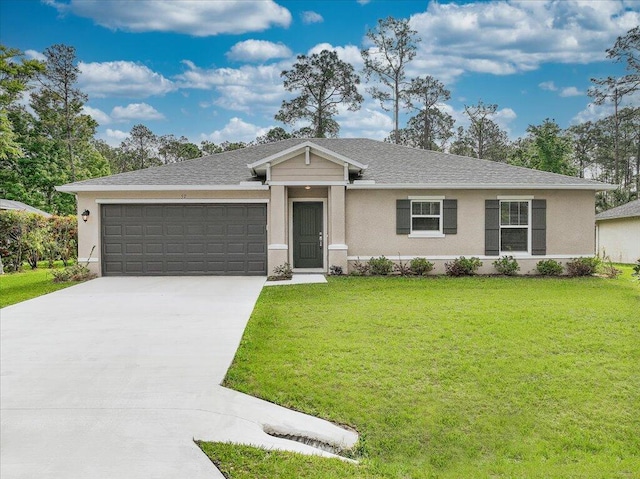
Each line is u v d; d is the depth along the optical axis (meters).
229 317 8.33
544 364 5.80
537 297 9.91
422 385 5.23
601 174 48.22
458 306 8.93
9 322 8.07
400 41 35.62
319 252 14.34
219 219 13.73
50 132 35.78
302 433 4.28
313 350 6.33
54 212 34.62
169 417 4.39
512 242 14.02
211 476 3.41
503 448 4.09
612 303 9.22
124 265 13.74
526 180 13.93
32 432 4.07
